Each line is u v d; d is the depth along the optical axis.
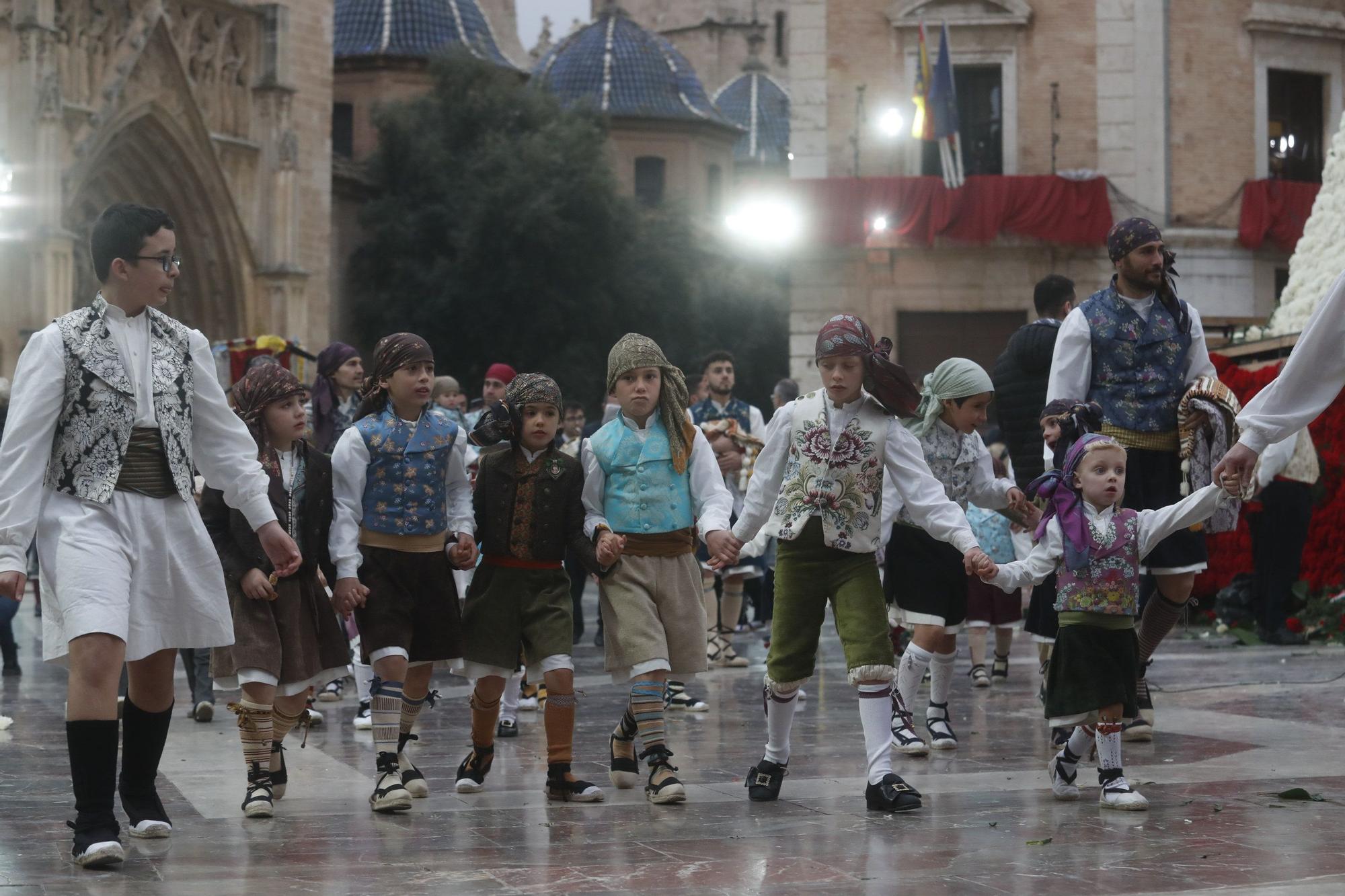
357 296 47.91
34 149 32.91
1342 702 8.78
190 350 5.45
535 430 6.49
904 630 10.53
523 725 9.04
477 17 55.44
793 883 4.55
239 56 39.59
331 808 6.23
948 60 29.45
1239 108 31.09
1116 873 4.63
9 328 32.66
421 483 6.46
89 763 4.98
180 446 5.27
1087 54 30.81
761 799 6.19
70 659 5.00
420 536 6.47
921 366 31.12
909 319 31.14
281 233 39.97
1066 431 7.11
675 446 6.56
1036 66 30.92
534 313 46.22
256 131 40.03
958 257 30.92
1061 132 30.89
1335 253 16.19
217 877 4.74
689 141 61.62
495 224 45.94
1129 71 30.66
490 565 6.56
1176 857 4.85
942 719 7.71
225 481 5.52
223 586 5.35
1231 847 4.98
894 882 4.55
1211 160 30.94
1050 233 30.22
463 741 8.38
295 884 4.61
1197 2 30.88
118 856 4.89
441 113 49.16
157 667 5.45
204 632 5.27
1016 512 7.72
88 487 5.07
